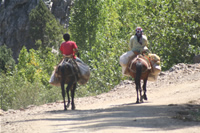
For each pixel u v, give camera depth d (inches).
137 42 1617.9
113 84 2984.7
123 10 5428.2
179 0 3440.0
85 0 6008.9
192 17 3373.5
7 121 1211.2
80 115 1234.0
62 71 1487.5
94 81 2994.6
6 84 2637.8
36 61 4909.0
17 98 2406.5
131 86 2422.5
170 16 3243.1
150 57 1657.2
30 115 1395.2
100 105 1733.5
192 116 995.3
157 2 3334.2
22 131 930.1
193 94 1600.6
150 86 2249.0
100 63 3115.2
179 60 3043.8
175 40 3120.1
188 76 2261.3
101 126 893.2
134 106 1392.7
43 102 2418.8
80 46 5969.5
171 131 772.6
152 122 914.7
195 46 3149.6
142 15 3523.6
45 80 3932.1
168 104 1379.2
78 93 2741.1
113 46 3572.8
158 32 3166.8
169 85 2130.9
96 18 5964.6
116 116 1096.8
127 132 778.8
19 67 4847.4
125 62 1611.7
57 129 922.1
